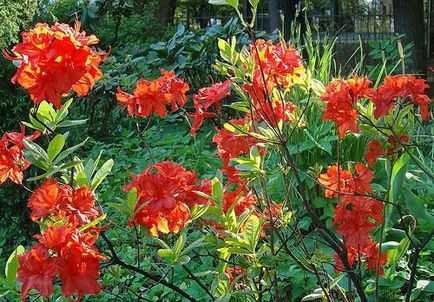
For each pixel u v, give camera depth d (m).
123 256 3.60
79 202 2.15
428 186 3.93
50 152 2.21
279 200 4.15
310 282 3.52
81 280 1.96
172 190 2.25
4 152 2.30
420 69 10.70
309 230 4.28
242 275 2.54
